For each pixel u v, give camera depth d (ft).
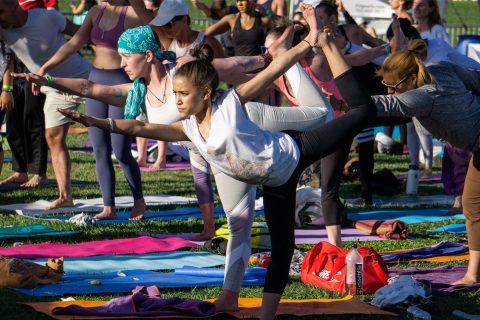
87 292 21.79
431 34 38.83
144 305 20.03
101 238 29.45
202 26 96.43
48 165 46.88
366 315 20.48
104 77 30.94
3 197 37.22
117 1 31.01
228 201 20.47
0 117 35.78
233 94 18.51
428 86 21.99
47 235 29.48
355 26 33.37
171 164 49.78
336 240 25.77
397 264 26.61
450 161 35.09
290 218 18.60
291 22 25.50
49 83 21.90
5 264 21.91
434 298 22.31
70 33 35.42
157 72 22.85
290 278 24.35
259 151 18.02
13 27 33.58
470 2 121.39
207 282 23.09
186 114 18.30
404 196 41.04
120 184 42.14
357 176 44.29
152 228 31.53
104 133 32.01
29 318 19.21
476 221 23.45
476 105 22.47
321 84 26.17
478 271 23.70
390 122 25.80
